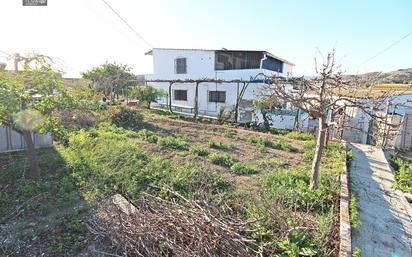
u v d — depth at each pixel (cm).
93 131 978
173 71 2247
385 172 777
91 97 758
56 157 704
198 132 1188
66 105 559
